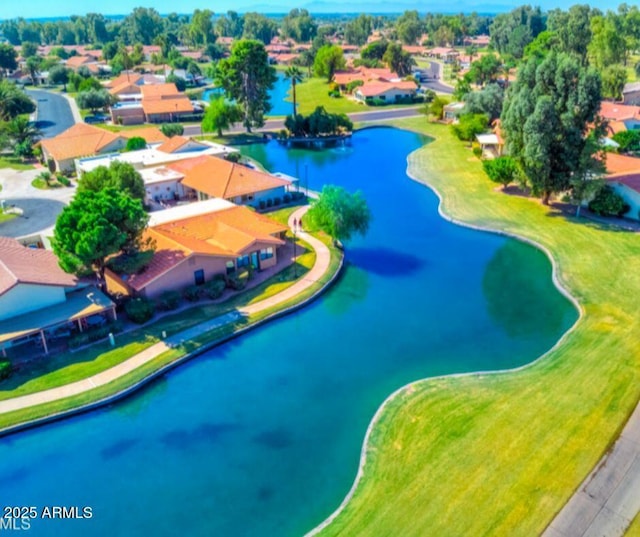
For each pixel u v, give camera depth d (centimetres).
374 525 2394
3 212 6278
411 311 4341
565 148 5578
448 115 11188
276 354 3819
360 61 18375
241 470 2852
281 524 2534
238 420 3216
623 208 5775
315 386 3488
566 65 5384
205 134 10500
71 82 15475
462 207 6425
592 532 2302
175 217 5194
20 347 3759
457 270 5019
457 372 3562
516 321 4162
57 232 3941
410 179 7738
